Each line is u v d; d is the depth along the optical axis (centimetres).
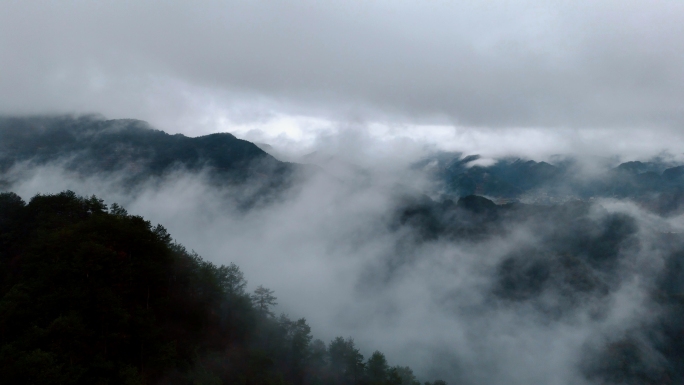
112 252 7206
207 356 7806
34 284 6688
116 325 6425
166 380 6756
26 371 4906
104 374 5828
